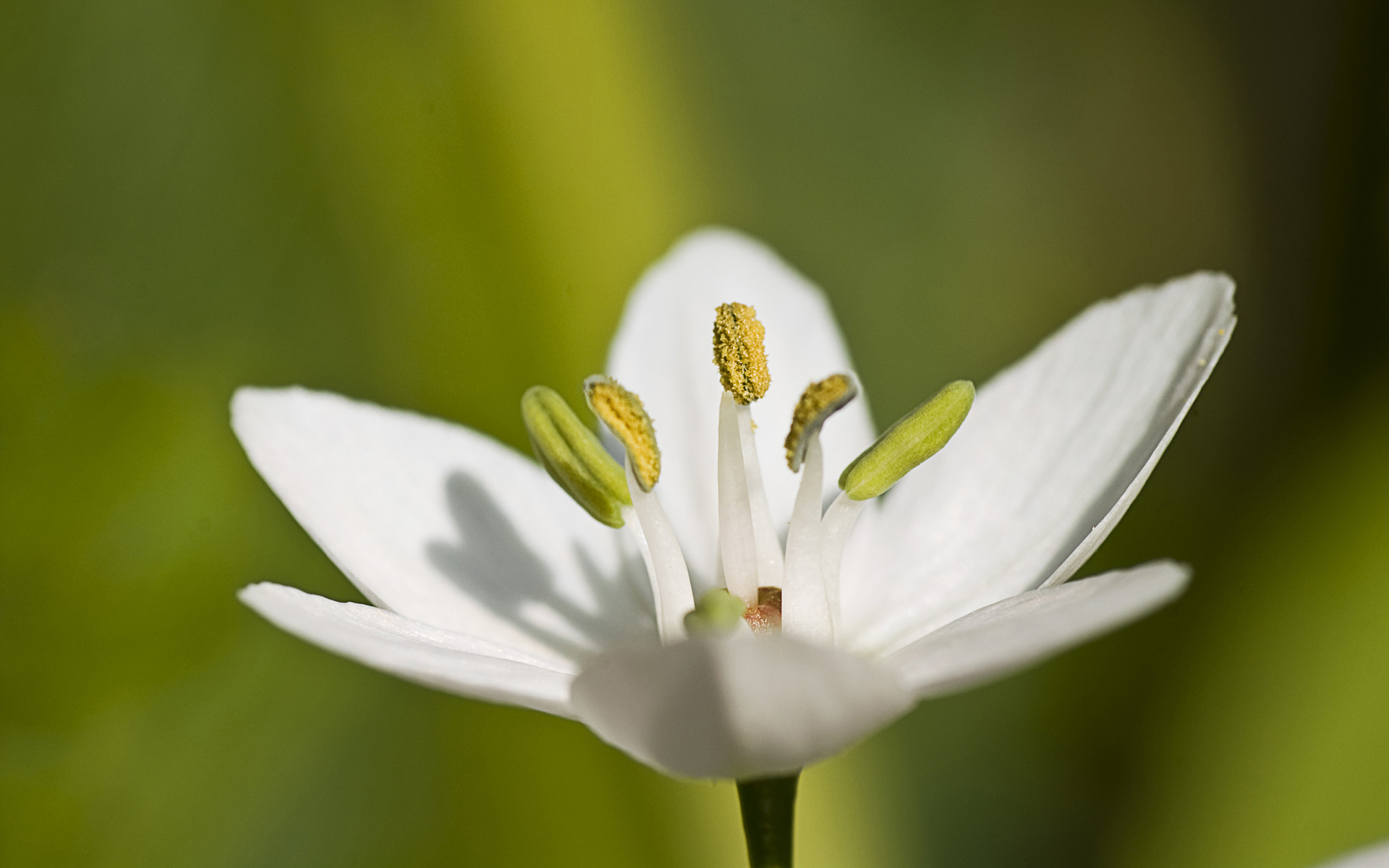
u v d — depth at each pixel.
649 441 0.07
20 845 0.08
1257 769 0.09
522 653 0.07
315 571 0.08
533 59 0.09
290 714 0.08
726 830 0.08
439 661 0.06
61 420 0.08
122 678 0.08
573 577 0.07
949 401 0.07
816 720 0.06
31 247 0.09
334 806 0.08
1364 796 0.08
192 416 0.08
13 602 0.08
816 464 0.07
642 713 0.06
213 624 0.08
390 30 0.09
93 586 0.08
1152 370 0.07
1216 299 0.07
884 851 0.09
